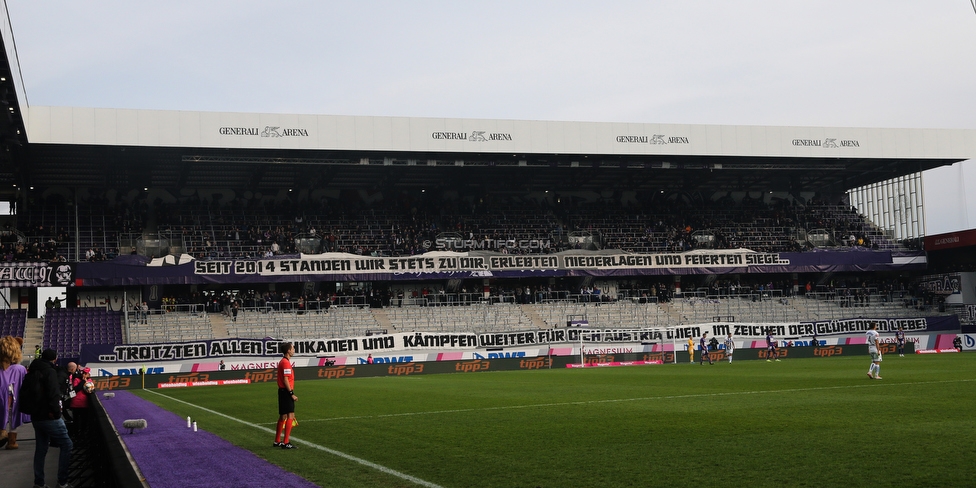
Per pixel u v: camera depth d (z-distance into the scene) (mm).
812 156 64250
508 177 69625
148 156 56875
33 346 52719
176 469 13914
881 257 70375
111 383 48469
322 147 56094
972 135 66750
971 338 63406
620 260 66000
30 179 60312
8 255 55812
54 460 17453
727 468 12766
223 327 57594
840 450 14078
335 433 18875
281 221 66062
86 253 57156
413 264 62531
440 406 25625
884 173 75188
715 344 56781
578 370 50625
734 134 63219
